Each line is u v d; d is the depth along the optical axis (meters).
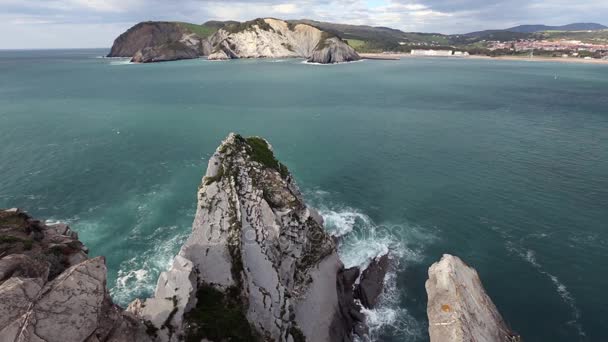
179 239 40.56
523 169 58.56
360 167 60.84
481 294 28.00
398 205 48.19
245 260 27.16
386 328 30.05
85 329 12.82
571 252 37.69
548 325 29.25
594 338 27.98
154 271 35.53
